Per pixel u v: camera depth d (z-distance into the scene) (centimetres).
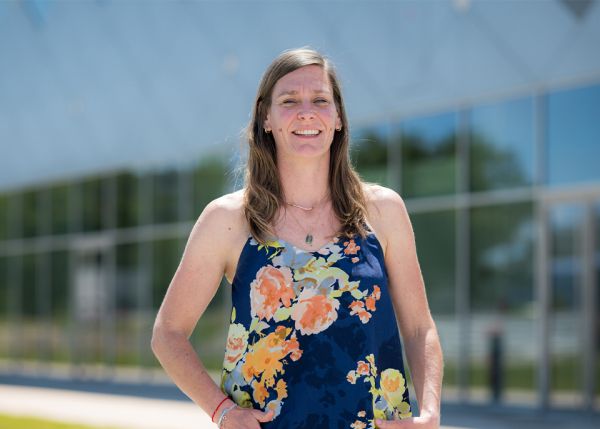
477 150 1228
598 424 1016
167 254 1769
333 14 1393
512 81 1184
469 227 1236
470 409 1171
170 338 294
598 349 1085
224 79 1597
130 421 1170
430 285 1282
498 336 1191
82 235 1997
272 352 282
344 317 283
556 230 1140
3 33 2148
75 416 1234
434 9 1269
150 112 1770
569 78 1124
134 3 1791
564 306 1123
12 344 2225
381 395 283
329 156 306
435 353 304
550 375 1127
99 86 1894
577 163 1121
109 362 1925
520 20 1173
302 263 287
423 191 1293
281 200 298
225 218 297
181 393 1611
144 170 1806
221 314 1579
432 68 1273
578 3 1112
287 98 297
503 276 1191
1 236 2244
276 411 279
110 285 1920
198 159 1677
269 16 1496
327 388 278
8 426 1071
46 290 2112
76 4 1936
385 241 306
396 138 1323
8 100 2156
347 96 1372
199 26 1645
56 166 2038
